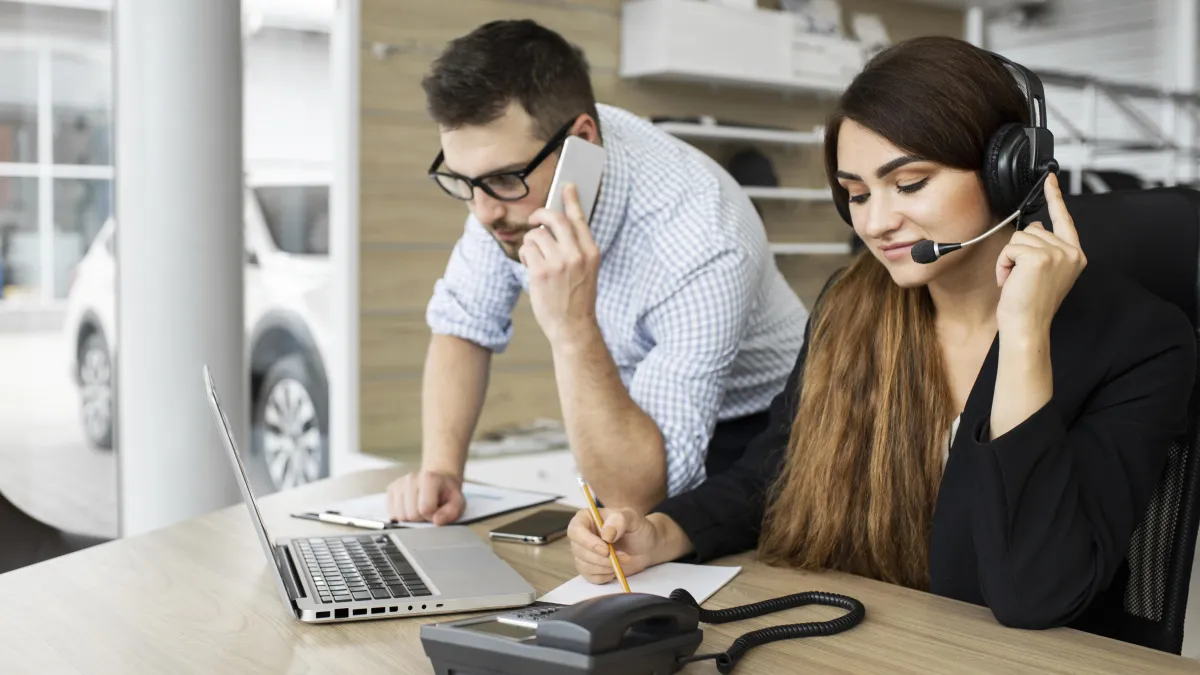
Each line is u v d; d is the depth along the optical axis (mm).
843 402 1352
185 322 2773
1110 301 1247
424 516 1503
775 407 1521
